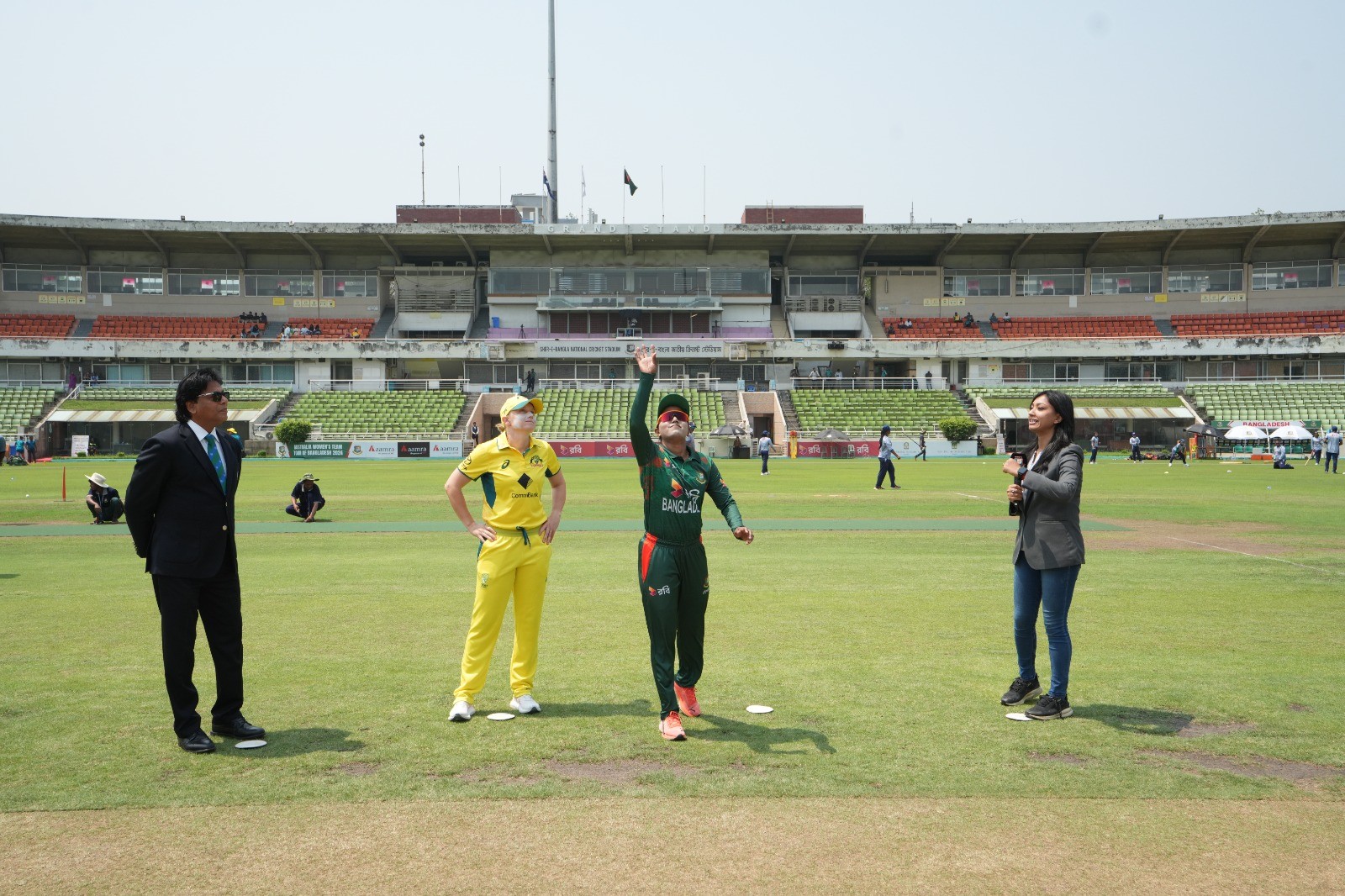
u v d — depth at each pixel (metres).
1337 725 5.81
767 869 3.89
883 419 57.78
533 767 5.08
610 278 66.62
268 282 67.00
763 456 36.53
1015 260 68.12
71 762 5.16
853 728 5.74
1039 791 4.74
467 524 6.11
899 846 4.11
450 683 6.85
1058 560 5.91
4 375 60.12
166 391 58.62
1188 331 64.88
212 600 5.59
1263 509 21.30
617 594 10.61
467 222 69.81
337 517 20.08
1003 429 60.03
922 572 12.30
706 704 6.29
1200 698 6.39
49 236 62.44
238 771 5.02
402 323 65.94
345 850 4.07
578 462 48.09
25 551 14.70
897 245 67.19
